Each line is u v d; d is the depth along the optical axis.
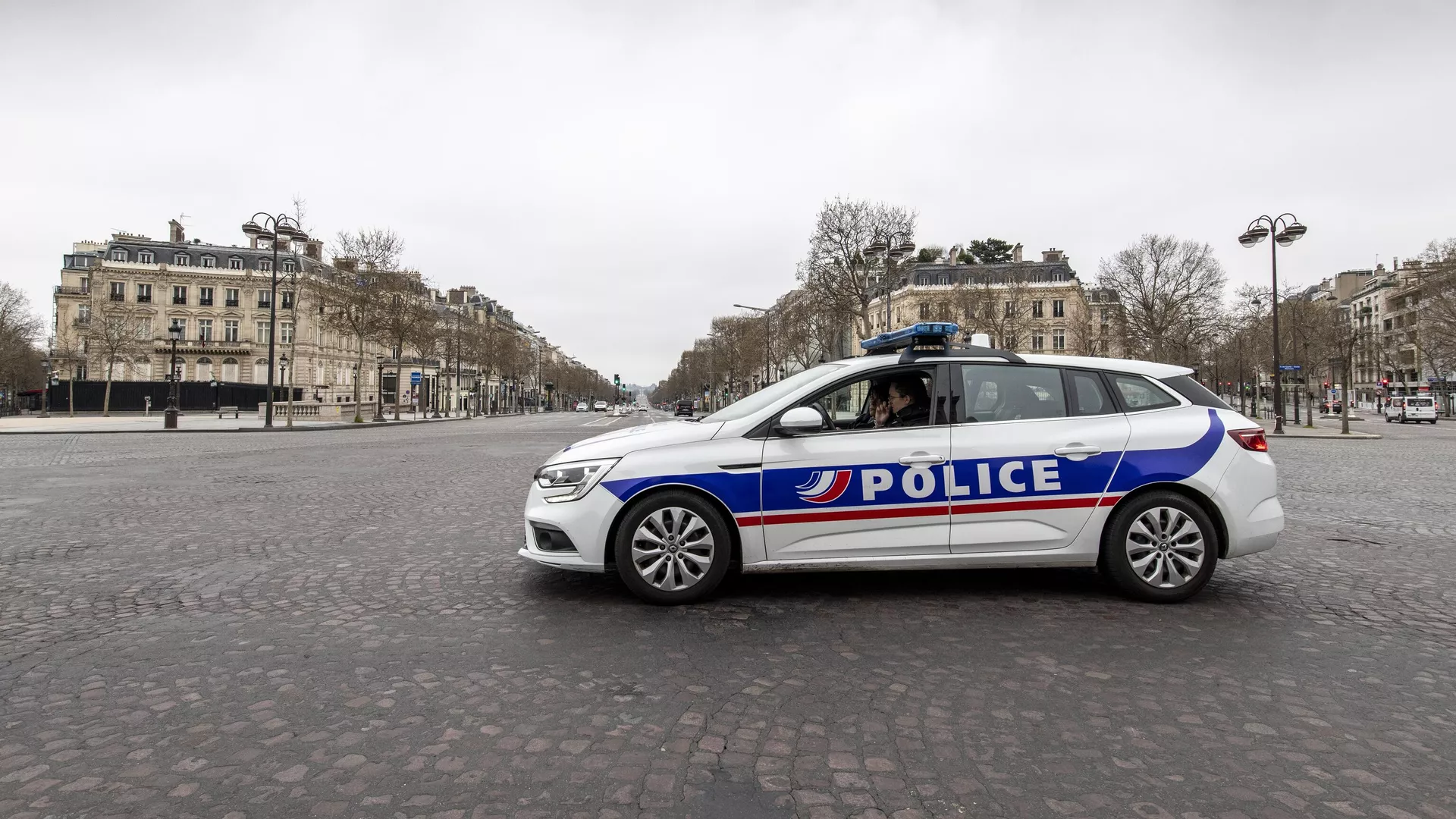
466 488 10.73
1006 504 4.69
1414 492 10.63
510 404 106.69
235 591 5.04
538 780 2.57
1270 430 34.19
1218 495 4.77
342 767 2.66
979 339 5.21
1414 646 3.98
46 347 84.94
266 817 2.33
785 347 68.06
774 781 2.58
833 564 4.64
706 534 4.65
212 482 11.46
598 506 4.60
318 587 5.14
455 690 3.36
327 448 19.81
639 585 4.61
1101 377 4.99
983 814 2.37
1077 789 2.53
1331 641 4.05
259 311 73.38
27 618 4.41
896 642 4.02
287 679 3.47
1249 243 31.23
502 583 5.24
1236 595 4.99
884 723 3.04
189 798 2.44
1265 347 57.41
